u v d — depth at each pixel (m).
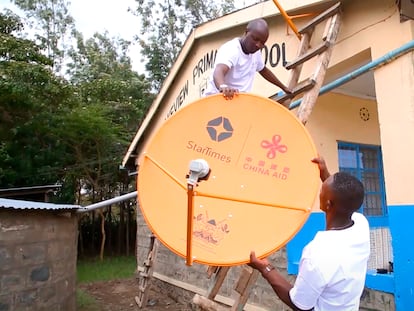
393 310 3.21
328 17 3.80
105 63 21.38
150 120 8.84
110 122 14.43
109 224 16.27
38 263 5.18
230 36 5.57
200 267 6.87
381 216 5.40
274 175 2.35
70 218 5.95
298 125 2.39
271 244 2.08
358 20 3.73
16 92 11.80
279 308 4.61
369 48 3.62
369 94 5.27
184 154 2.51
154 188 2.35
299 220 2.11
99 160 14.47
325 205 1.86
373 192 5.43
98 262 13.63
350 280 1.71
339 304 1.72
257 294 4.99
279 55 4.62
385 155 3.35
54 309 5.40
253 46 3.04
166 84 7.69
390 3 3.44
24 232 5.01
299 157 2.32
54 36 22.61
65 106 13.70
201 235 2.21
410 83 3.19
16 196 11.13
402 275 3.11
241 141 2.53
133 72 20.97
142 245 9.95
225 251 2.12
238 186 2.40
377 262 5.10
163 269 8.59
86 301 7.96
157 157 2.44
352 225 1.84
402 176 3.20
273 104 2.51
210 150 2.54
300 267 1.77
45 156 13.87
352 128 5.20
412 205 3.10
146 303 7.59
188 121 2.58
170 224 2.24
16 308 4.84
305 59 3.71
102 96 16.92
